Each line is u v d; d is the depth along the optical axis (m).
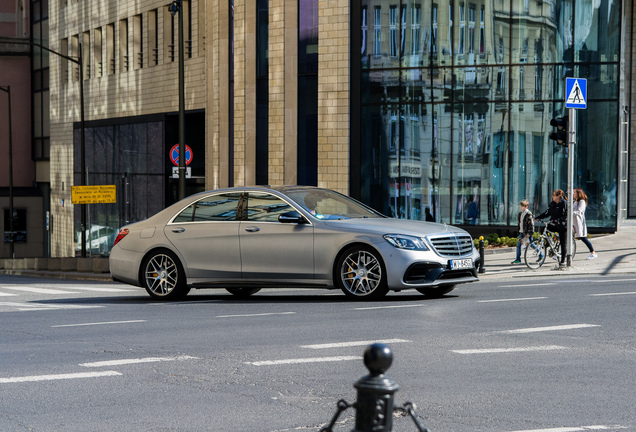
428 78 32.06
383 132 32.78
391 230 13.77
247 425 6.30
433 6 31.94
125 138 48.59
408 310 12.48
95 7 52.53
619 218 33.41
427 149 32.19
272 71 34.78
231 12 36.81
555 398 7.02
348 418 6.47
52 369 8.49
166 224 15.47
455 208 31.89
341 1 33.12
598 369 8.15
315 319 11.72
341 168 33.28
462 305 13.05
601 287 15.77
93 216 52.81
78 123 55.09
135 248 15.63
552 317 11.56
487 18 31.36
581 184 30.69
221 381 7.82
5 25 67.94
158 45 45.62
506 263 23.02
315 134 33.97
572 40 30.62
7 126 65.88
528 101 31.03
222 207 15.10
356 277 13.83
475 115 31.59
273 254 14.40
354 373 8.08
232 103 36.81
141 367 8.52
